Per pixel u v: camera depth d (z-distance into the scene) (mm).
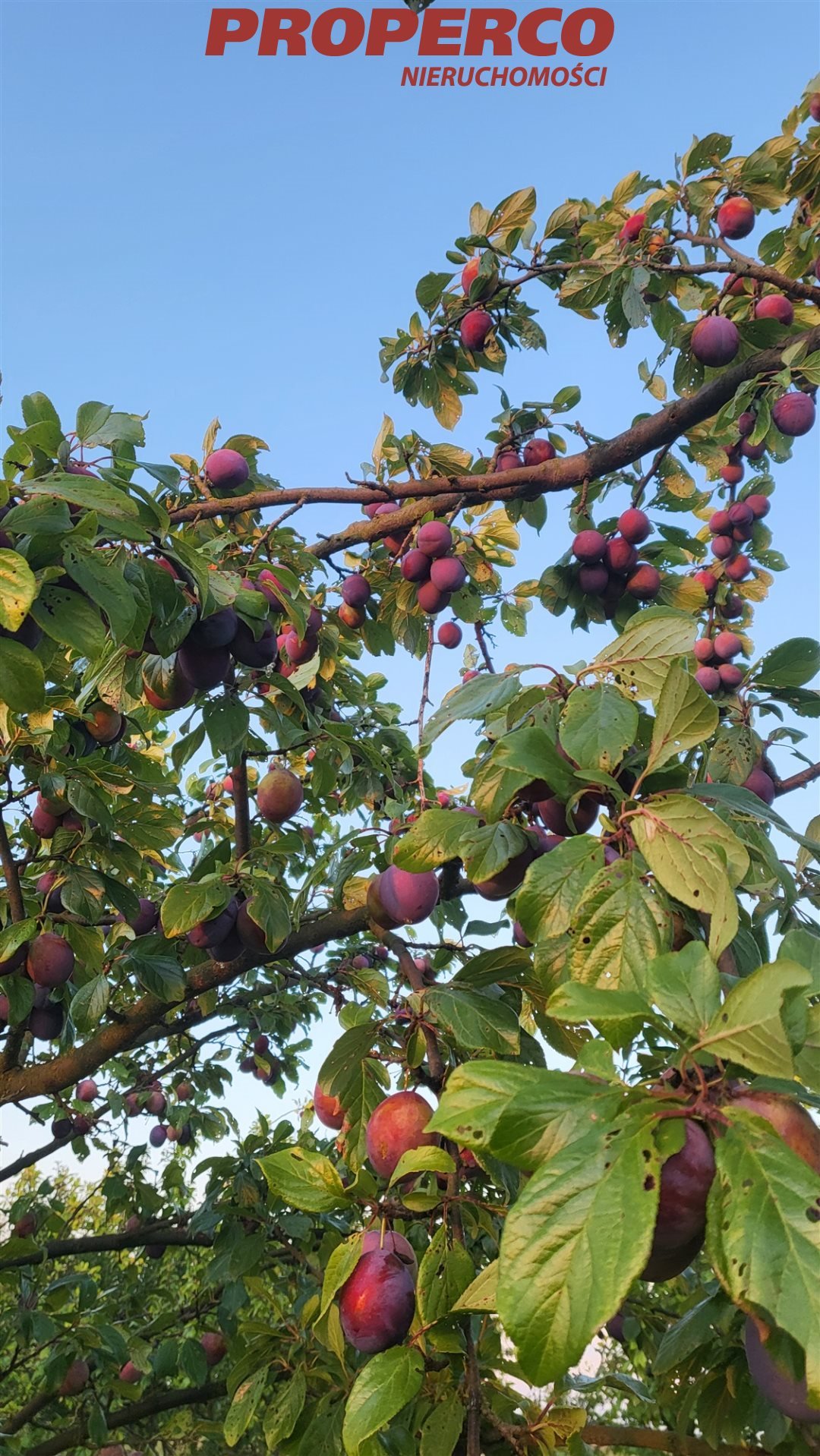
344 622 4434
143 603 2297
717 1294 1915
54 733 3516
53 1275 6262
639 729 1855
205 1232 4910
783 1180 1025
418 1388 1598
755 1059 1128
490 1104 1267
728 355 3830
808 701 3314
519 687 2006
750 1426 2146
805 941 1373
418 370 4590
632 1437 2490
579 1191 1062
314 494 3455
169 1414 6102
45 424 2115
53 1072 3672
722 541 4676
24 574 1713
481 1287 1697
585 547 3855
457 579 3932
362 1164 2309
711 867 1519
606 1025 1235
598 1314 964
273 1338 2893
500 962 2225
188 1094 6504
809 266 4352
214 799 5734
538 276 4148
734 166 4172
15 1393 6477
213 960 3625
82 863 3752
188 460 3848
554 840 2102
